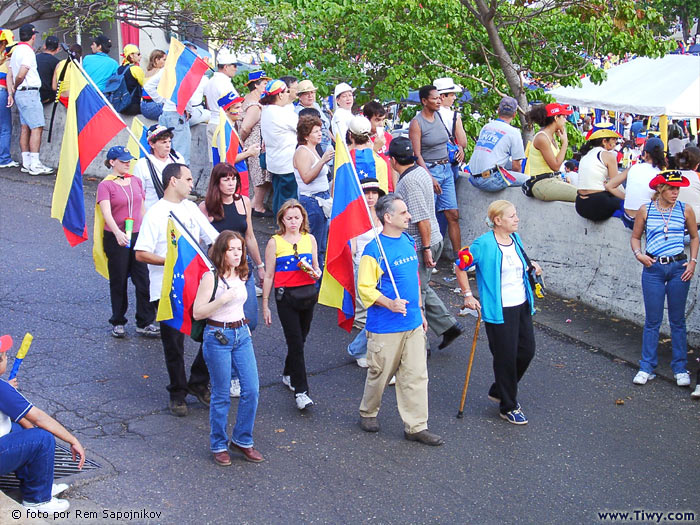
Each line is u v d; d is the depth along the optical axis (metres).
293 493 5.30
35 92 13.11
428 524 5.04
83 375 6.87
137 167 7.59
